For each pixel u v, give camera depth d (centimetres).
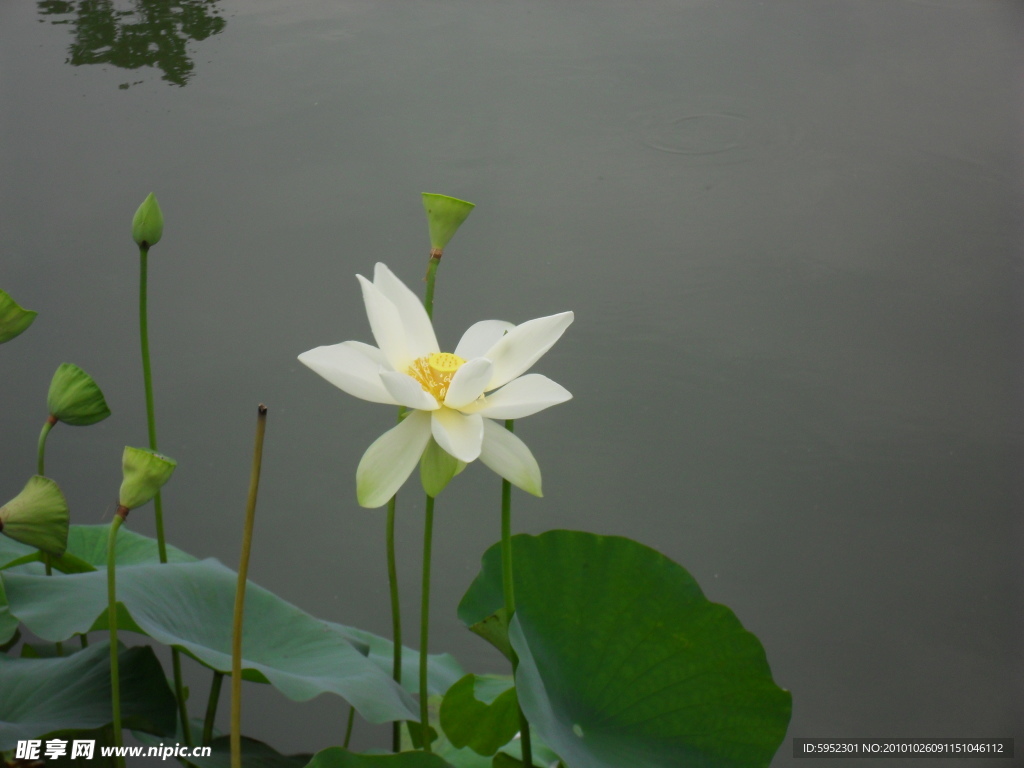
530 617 206
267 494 390
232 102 670
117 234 527
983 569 376
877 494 407
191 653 203
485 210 574
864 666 334
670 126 671
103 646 217
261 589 219
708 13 834
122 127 632
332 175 594
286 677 203
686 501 402
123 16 800
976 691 327
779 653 337
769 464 419
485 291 508
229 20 803
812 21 812
